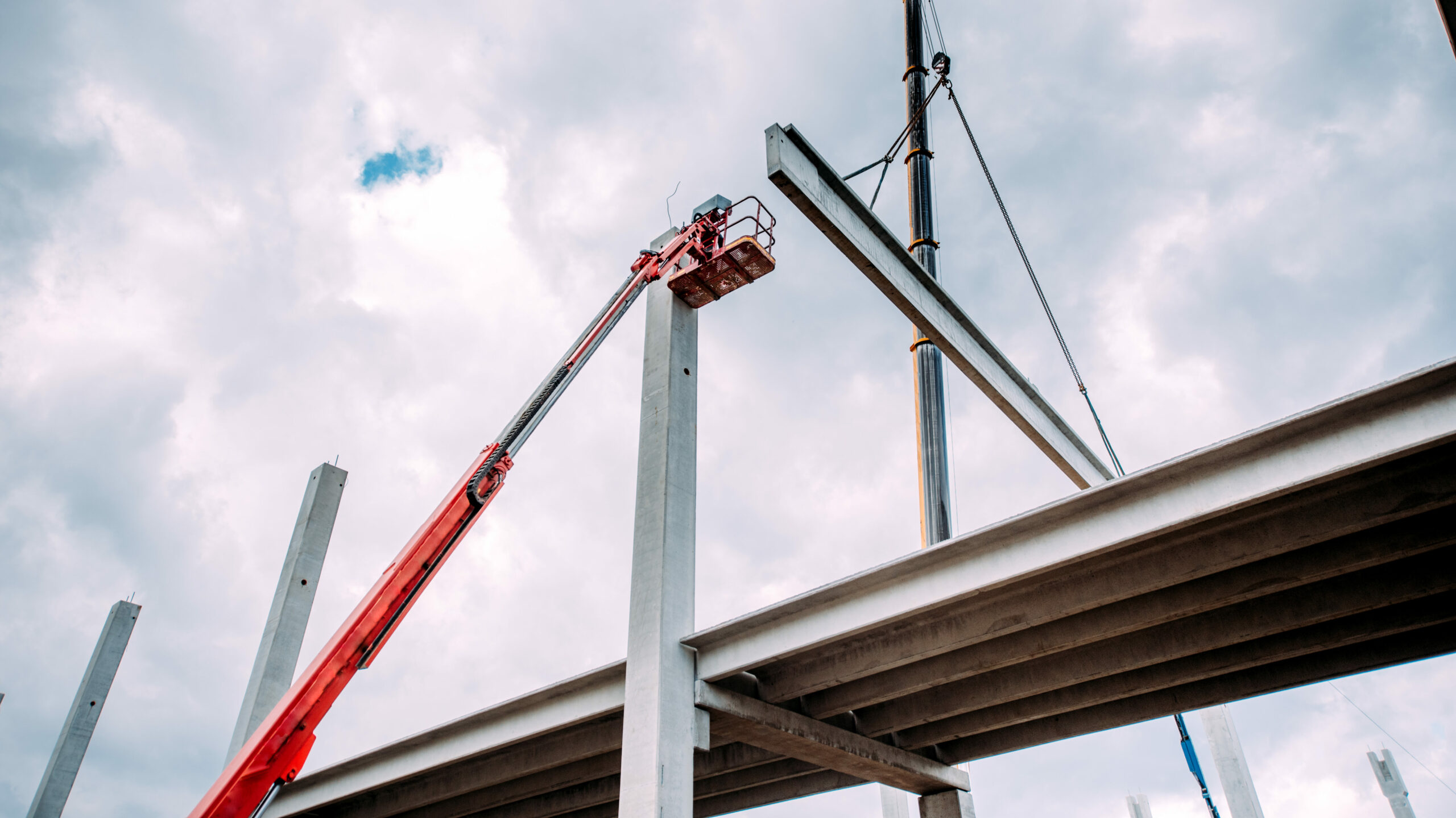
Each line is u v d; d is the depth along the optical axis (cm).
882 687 2141
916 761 2516
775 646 1984
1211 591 1725
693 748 1989
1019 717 2302
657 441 2333
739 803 2961
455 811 2909
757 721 2108
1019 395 2755
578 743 2389
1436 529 1520
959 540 1744
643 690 2005
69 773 3812
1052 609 1764
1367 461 1370
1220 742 3288
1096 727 2336
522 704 2358
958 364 2480
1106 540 1597
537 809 2859
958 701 2230
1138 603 1808
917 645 1920
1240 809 3169
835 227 1983
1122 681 2142
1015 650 1942
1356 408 1388
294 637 3425
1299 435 1442
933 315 2347
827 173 1992
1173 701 2216
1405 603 1791
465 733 2502
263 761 1984
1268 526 1571
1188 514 1517
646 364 2514
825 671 2058
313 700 2066
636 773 1917
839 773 2730
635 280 2744
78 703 3919
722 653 2072
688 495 2303
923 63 4406
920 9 4497
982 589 1731
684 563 2202
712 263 2472
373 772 2758
